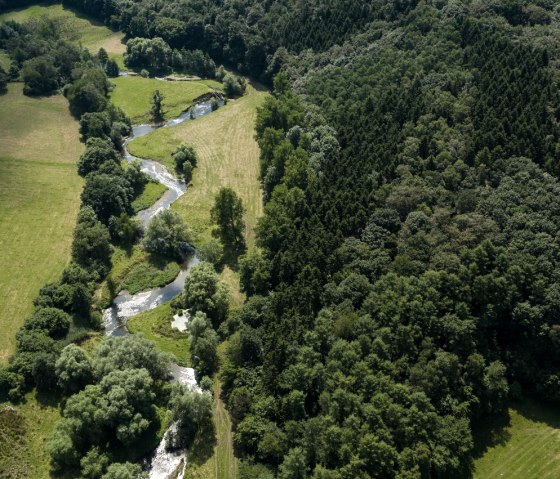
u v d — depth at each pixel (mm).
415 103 150125
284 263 122625
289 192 139125
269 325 112188
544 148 125438
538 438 100125
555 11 169125
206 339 116250
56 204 163375
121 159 188000
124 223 149250
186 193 171375
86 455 99312
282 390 102438
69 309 128750
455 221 117062
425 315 103188
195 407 103125
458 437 92688
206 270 131125
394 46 182000
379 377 96062
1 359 118125
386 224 122125
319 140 158250
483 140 129250
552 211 112750
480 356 101188
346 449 87812
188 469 100375
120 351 110062
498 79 142125
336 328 103688
